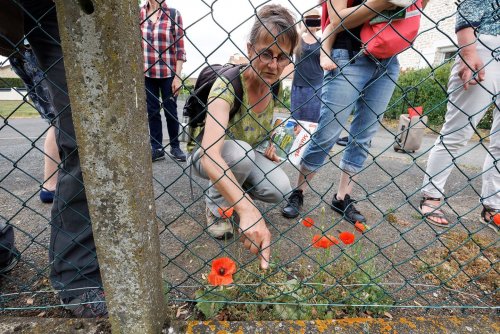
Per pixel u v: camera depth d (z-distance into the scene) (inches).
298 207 83.9
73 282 47.2
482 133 251.8
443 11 375.2
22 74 64.4
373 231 77.5
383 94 73.8
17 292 51.6
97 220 31.4
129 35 26.4
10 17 39.8
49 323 41.9
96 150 28.7
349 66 70.5
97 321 42.4
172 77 120.1
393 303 49.9
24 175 111.0
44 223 75.3
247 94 55.5
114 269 33.4
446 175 81.3
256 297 49.6
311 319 46.8
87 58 25.8
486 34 65.8
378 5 57.7
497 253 68.3
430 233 77.4
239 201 44.6
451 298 52.4
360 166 79.9
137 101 28.9
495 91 71.1
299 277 56.4
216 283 37.6
